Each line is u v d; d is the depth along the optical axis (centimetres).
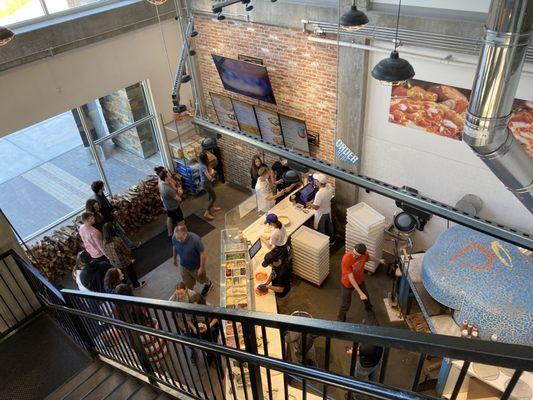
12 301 536
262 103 823
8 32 465
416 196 288
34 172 795
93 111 797
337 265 735
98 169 843
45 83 695
